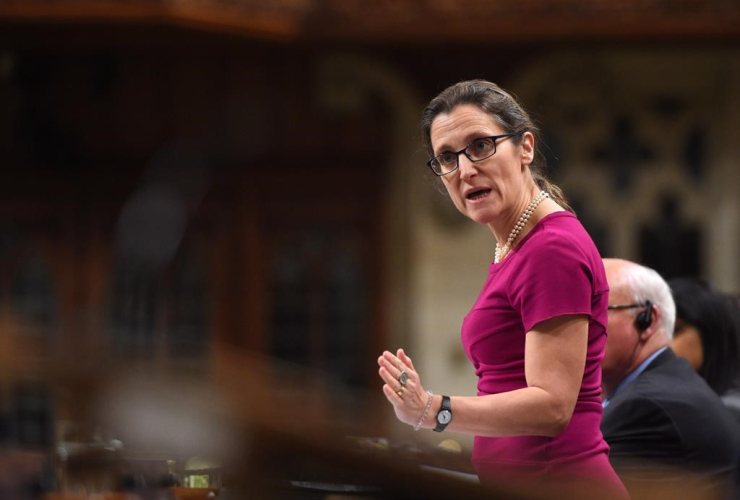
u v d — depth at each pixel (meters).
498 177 6.80
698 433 8.66
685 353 10.83
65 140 29.36
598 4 25.23
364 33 25.83
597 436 6.88
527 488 3.10
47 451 5.34
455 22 25.52
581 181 29.48
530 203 6.96
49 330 3.09
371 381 29.28
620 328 9.40
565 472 6.62
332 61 29.06
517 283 6.64
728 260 29.08
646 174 29.45
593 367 6.85
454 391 29.11
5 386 2.89
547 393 6.37
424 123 7.17
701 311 10.80
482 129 6.80
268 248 29.31
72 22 23.98
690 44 27.52
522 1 25.27
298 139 29.22
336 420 3.29
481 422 6.25
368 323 29.36
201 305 29.25
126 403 2.91
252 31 25.28
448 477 3.06
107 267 29.39
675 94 29.22
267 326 29.34
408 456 5.39
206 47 27.69
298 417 3.13
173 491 5.13
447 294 29.06
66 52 28.92
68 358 2.97
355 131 29.28
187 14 23.66
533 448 6.75
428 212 29.00
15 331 3.04
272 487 3.50
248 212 29.11
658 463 8.58
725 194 29.03
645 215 29.50
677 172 29.39
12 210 29.56
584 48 28.72
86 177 29.42
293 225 29.36
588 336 6.77
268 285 29.36
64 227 29.53
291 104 29.17
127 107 29.34
